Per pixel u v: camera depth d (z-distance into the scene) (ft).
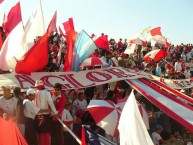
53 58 61.46
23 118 37.55
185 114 49.01
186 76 96.94
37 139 38.73
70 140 44.55
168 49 120.47
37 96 39.06
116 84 60.39
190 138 53.36
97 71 57.06
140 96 60.18
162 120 55.88
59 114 42.11
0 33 51.88
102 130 46.32
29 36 55.93
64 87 50.75
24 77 49.14
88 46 54.13
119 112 41.22
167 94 53.83
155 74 84.94
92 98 54.29
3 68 47.80
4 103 38.42
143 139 27.37
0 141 31.30
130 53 90.99
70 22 62.18
